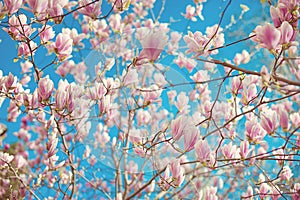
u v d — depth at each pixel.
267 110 1.98
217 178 2.82
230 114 2.05
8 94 1.95
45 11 1.80
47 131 2.06
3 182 2.43
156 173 1.92
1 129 2.27
